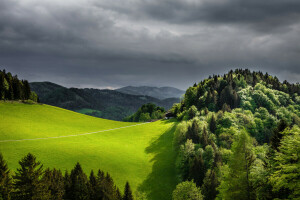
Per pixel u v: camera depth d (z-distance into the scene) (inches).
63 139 4077.3
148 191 2832.2
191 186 2272.4
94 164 3228.3
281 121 1632.6
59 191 1780.3
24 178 1469.0
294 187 956.0
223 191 1493.6
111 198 1851.6
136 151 4023.1
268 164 1455.5
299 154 1003.3
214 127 4288.9
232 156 1347.2
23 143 3508.9
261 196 1252.5
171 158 3730.3
